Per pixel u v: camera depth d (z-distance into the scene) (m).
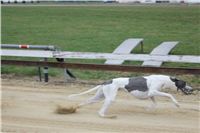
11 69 15.79
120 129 8.63
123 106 10.56
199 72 12.48
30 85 13.34
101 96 9.82
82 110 10.19
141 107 10.48
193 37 23.95
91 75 14.75
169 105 10.69
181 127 8.80
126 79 9.57
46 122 9.21
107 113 9.91
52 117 9.62
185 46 20.08
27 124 9.06
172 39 23.03
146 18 40.00
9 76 14.99
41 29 30.27
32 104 10.91
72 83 13.68
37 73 15.27
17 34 27.02
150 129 8.65
